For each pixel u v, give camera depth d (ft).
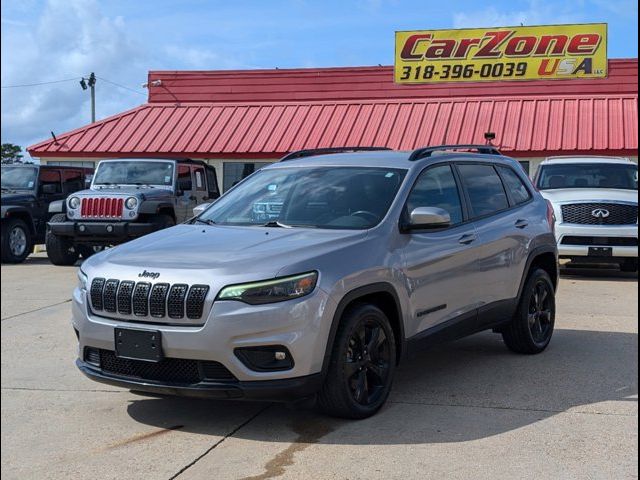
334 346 15.48
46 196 52.03
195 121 75.51
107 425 16.30
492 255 20.40
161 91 80.33
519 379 19.47
